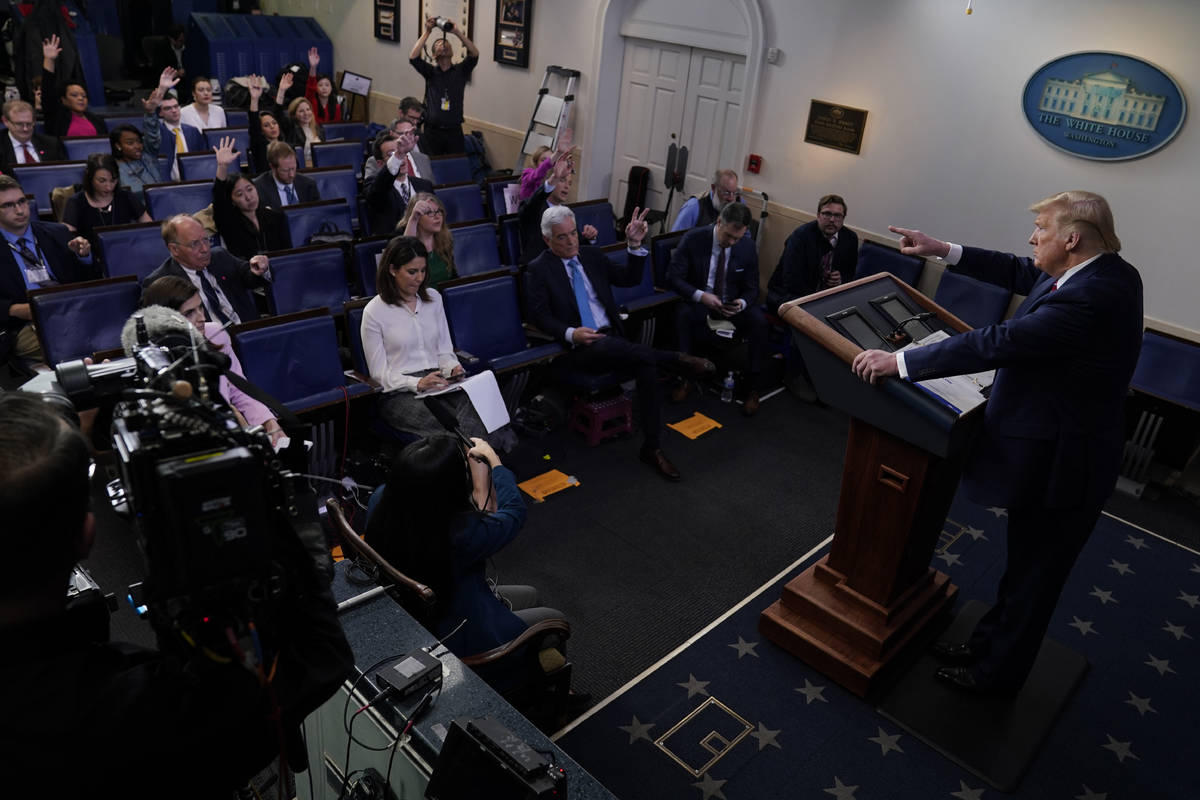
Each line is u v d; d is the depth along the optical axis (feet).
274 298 15.96
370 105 36.94
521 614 8.86
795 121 22.72
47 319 13.33
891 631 10.52
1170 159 16.92
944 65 19.66
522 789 4.72
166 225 13.69
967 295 18.95
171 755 2.92
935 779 9.53
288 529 3.46
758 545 13.64
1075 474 8.71
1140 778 9.78
